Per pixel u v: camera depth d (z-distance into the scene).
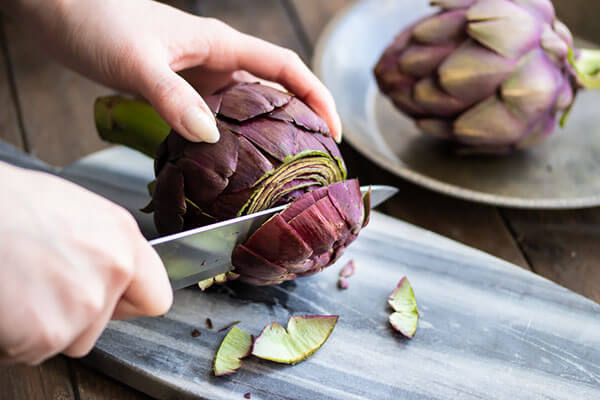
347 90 0.40
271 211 0.26
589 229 0.34
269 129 0.26
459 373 0.27
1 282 0.18
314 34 0.46
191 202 0.26
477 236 0.34
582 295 0.31
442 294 0.29
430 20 0.35
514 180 0.36
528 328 0.28
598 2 0.43
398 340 0.28
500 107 0.34
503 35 0.33
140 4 0.31
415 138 0.38
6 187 0.19
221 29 0.32
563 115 0.36
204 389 0.26
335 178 0.28
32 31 0.32
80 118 0.41
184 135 0.26
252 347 0.27
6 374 0.27
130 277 0.20
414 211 0.35
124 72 0.29
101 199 0.20
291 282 0.30
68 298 0.19
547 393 0.26
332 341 0.27
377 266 0.30
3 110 0.41
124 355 0.27
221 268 0.27
